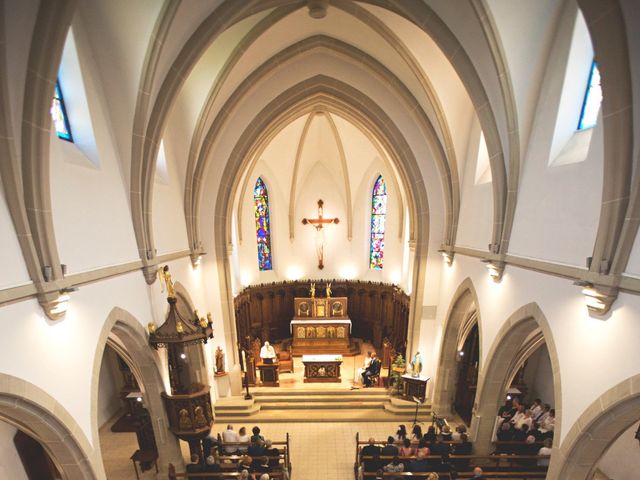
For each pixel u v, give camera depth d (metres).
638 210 4.28
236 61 8.89
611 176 4.50
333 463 10.10
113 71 6.36
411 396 12.77
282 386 14.23
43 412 4.64
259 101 11.66
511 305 7.41
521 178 7.16
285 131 17.03
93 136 6.19
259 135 12.04
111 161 6.71
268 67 10.27
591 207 5.10
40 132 4.39
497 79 6.67
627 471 8.90
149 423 9.93
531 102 6.71
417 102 10.45
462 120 9.80
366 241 20.19
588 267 4.99
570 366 5.52
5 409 4.28
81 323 5.46
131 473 9.62
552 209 6.07
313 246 20.75
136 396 10.98
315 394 13.41
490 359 8.42
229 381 13.24
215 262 12.59
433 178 12.05
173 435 8.94
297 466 9.98
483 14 5.88
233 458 9.08
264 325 19.14
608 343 4.74
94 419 5.68
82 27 5.93
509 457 8.37
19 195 4.24
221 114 10.41
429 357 13.16
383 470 8.25
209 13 6.93
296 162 18.52
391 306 18.33
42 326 4.62
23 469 8.37
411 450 8.92
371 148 18.00
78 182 5.59
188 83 9.01
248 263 18.73
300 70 11.48
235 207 16.83
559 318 5.79
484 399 9.05
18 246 4.32
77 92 5.96
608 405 4.69
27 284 4.37
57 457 5.25
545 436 9.73
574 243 5.45
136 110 6.68
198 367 11.00
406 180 12.86
